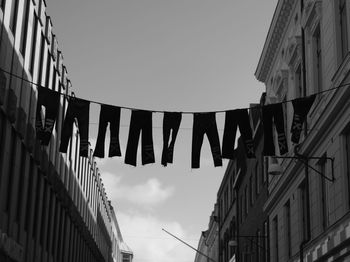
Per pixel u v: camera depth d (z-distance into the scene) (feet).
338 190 64.39
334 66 67.41
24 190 80.84
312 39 78.69
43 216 94.63
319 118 69.31
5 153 71.00
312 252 73.20
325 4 72.23
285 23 94.99
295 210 85.05
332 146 67.05
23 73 78.95
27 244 83.41
